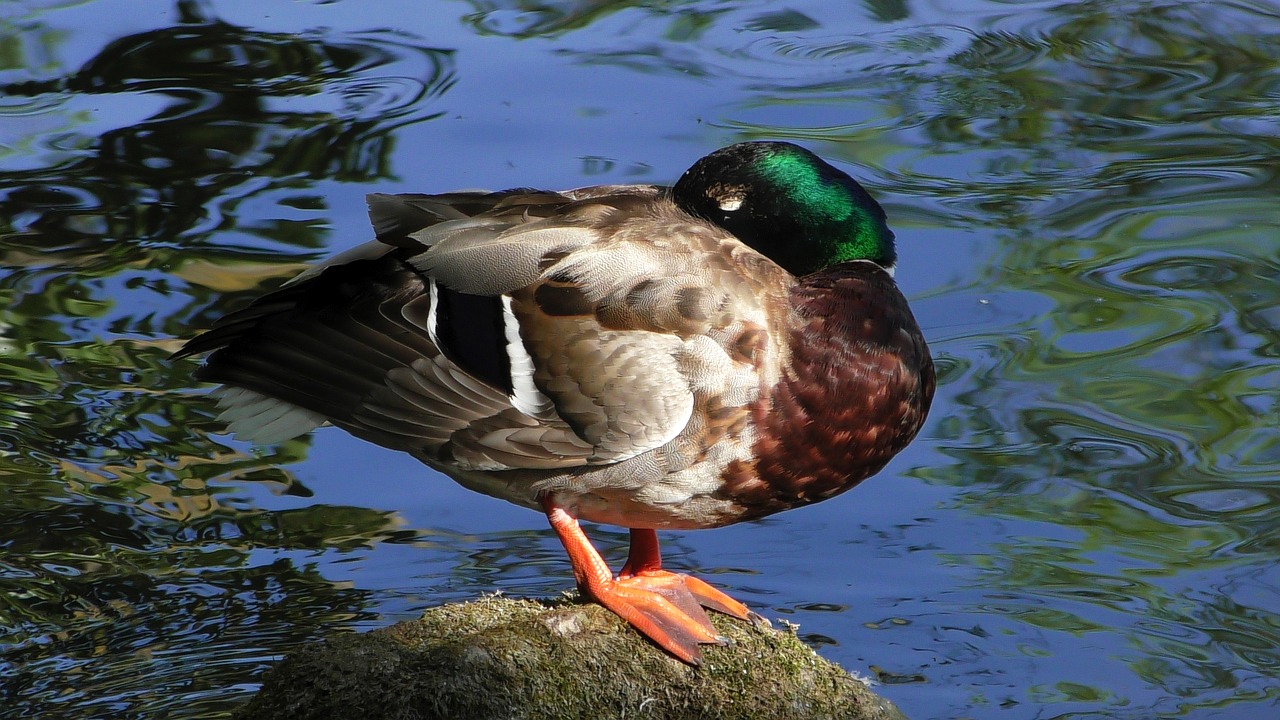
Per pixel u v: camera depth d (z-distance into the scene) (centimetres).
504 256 786
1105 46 1598
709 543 1023
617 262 775
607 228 794
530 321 776
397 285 805
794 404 756
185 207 1342
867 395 767
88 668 871
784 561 998
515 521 1046
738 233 835
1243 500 1037
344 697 712
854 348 766
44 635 902
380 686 714
